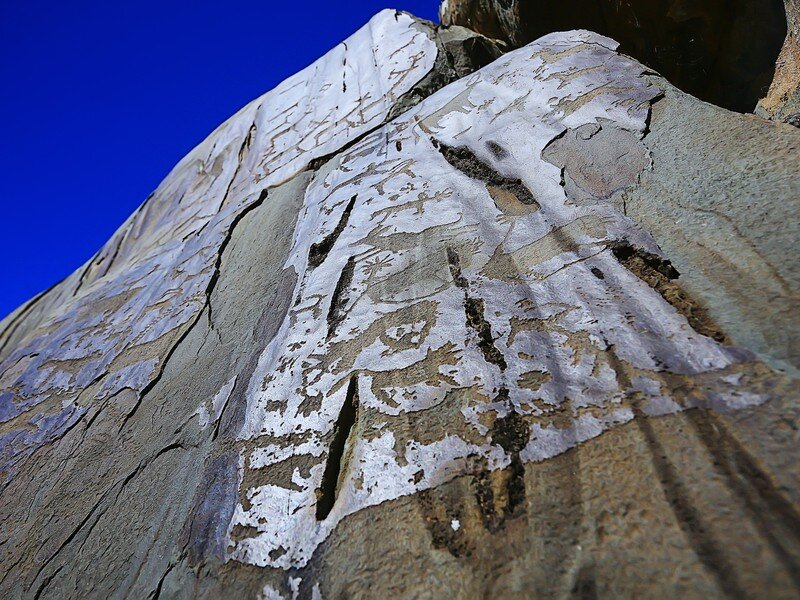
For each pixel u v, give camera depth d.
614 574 0.77
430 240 1.53
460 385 1.11
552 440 0.94
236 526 1.11
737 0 2.24
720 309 1.00
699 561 0.73
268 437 1.25
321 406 1.23
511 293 1.24
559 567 0.80
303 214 2.14
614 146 1.47
